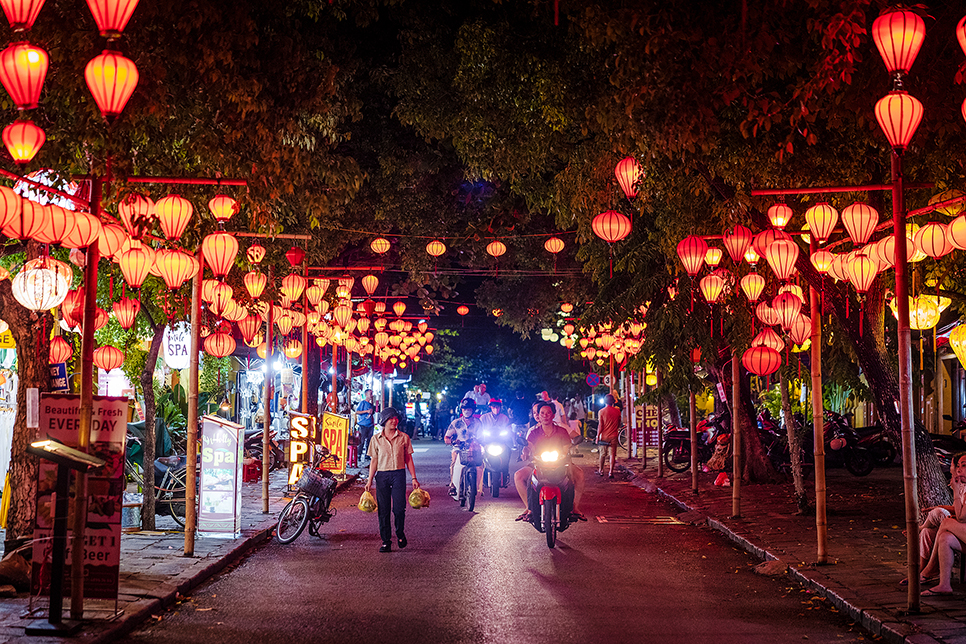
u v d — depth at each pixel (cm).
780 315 1180
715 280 1323
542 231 2912
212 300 1282
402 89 1980
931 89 980
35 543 798
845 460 2330
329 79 1157
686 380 1905
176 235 995
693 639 754
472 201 2680
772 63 1109
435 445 4559
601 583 1001
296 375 3127
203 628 789
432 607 876
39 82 663
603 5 1120
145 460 1352
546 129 1612
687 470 2569
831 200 1243
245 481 2256
